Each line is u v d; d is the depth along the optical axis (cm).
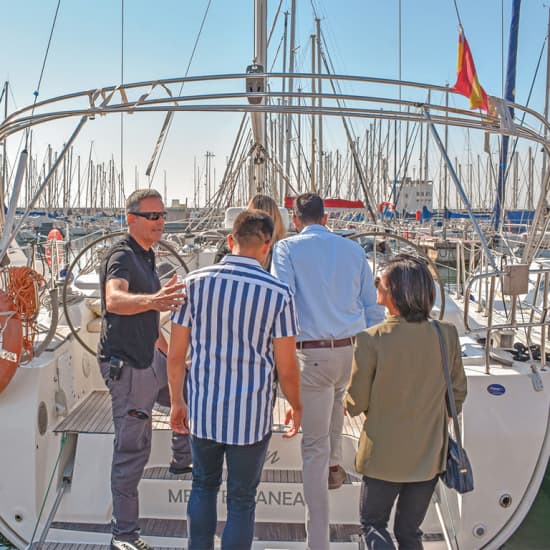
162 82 318
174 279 213
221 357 191
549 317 337
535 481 270
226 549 196
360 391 208
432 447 207
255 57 410
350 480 276
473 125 308
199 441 199
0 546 290
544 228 373
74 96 324
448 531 268
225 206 717
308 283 233
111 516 273
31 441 266
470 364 290
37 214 3183
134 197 246
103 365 241
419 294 204
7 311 267
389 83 311
